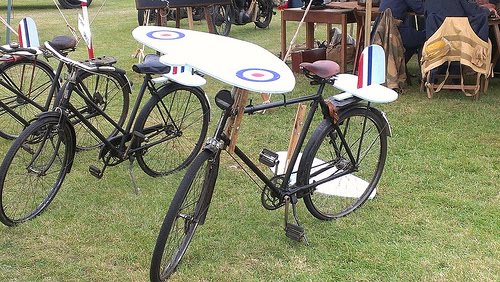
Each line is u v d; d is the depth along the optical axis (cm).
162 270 247
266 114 476
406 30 534
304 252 273
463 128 434
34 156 301
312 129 430
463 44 489
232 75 234
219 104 244
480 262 262
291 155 311
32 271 261
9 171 333
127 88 391
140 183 350
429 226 295
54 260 269
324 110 282
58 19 1053
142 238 287
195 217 253
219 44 276
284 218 297
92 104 330
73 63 301
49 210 315
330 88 552
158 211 315
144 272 260
